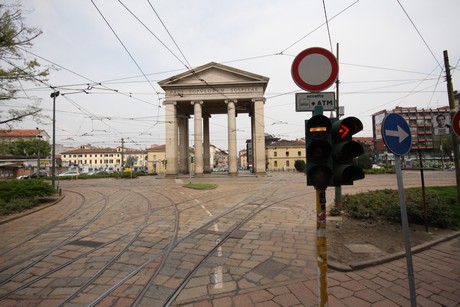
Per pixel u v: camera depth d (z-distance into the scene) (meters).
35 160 48.31
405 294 3.40
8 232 7.06
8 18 8.54
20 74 9.35
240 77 36.38
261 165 35.66
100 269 4.40
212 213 8.96
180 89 36.75
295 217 8.12
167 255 5.00
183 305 3.28
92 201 12.79
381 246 5.11
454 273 4.00
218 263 4.57
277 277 3.98
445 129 9.01
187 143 45.34
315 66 3.14
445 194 10.60
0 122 10.05
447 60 9.02
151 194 15.01
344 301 3.24
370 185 18.67
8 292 3.70
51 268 4.51
